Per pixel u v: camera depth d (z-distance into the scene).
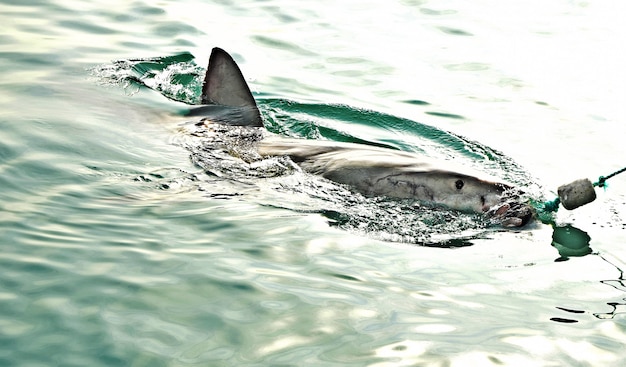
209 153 18.42
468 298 13.43
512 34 29.34
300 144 18.64
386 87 24.42
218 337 11.58
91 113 19.89
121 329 11.57
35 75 22.14
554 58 27.30
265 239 14.91
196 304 12.42
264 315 12.27
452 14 31.00
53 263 13.27
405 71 25.73
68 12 27.70
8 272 12.87
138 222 15.07
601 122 22.67
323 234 15.38
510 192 16.59
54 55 23.84
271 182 17.36
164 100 21.17
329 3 31.36
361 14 30.52
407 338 11.93
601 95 24.55
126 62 24.03
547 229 16.39
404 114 22.53
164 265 13.59
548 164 19.83
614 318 13.00
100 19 27.45
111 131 19.02
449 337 12.09
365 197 16.91
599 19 31.05
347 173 17.31
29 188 15.92
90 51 24.58
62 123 19.03
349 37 28.22
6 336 11.21
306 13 30.14
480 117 22.72
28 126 18.55
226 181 17.28
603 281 14.29
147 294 12.59
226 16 29.16
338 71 25.38
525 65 26.69
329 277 13.73
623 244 15.82
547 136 21.62
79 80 22.09
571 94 24.59
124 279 12.98
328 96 23.38
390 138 21.05
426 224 16.23
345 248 14.93
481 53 27.50
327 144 18.53
